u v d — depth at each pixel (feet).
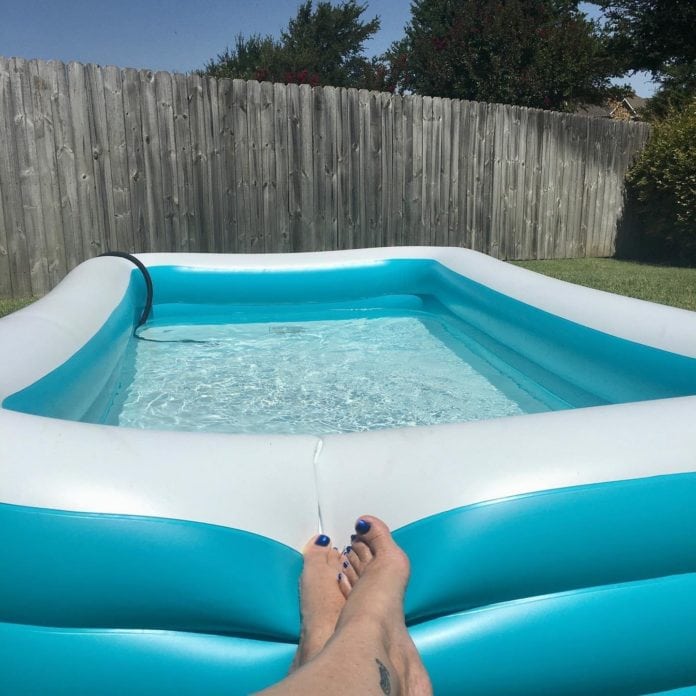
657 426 4.64
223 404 9.35
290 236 19.24
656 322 8.50
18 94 15.38
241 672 3.84
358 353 11.91
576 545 4.14
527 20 51.62
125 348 11.46
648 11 48.75
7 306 14.92
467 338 12.98
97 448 4.14
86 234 16.62
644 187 25.08
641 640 4.27
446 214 21.91
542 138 23.62
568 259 25.20
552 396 9.86
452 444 4.42
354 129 19.61
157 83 16.85
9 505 3.83
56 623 3.89
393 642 3.32
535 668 4.09
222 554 3.84
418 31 75.10
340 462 4.32
